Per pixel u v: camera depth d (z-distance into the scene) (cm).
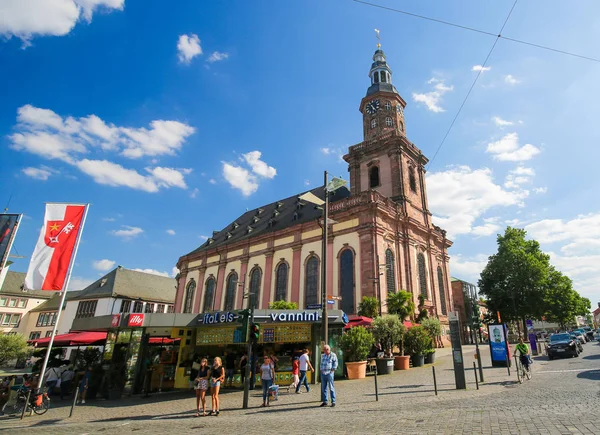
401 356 2128
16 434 1007
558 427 682
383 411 1005
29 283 1689
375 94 4403
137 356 1839
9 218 2542
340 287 3206
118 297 5628
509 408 904
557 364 1955
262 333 1822
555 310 4678
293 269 3669
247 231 4781
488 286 5009
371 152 4088
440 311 3784
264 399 1281
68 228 1789
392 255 3338
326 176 1917
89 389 1762
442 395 1189
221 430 908
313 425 884
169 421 1115
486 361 2211
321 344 1739
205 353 2175
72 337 2233
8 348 3400
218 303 4406
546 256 4862
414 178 4041
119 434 945
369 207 3203
